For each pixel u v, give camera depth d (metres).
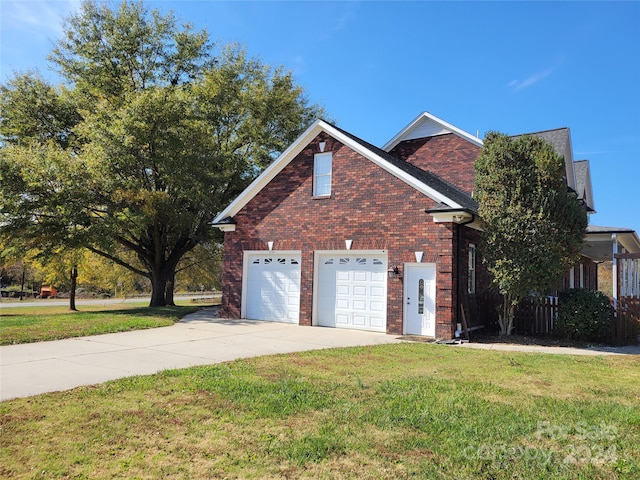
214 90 24.31
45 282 29.73
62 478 4.10
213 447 4.78
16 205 17.72
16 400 6.30
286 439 5.00
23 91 21.69
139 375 7.90
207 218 24.11
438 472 4.29
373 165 15.12
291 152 16.84
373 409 6.02
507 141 13.15
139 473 4.20
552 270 12.38
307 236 16.30
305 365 8.95
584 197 23.41
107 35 23.56
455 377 8.02
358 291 15.33
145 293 59.19
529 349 11.88
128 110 19.41
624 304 13.15
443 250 13.52
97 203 19.38
